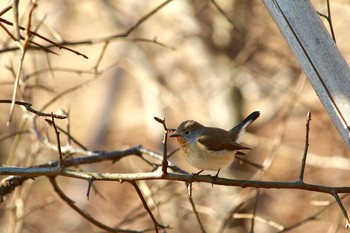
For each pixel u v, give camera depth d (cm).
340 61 544
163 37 1584
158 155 773
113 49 1655
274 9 565
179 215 1155
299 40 553
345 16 1459
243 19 1395
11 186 686
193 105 1603
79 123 2050
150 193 888
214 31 1452
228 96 1481
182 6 1488
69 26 1777
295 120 1739
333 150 1542
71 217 1454
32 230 1385
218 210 1298
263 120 1471
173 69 1612
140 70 1491
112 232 726
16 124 1484
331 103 541
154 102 1524
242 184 578
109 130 1956
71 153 792
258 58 1468
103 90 2073
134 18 1534
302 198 1384
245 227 1353
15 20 461
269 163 962
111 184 1719
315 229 1477
